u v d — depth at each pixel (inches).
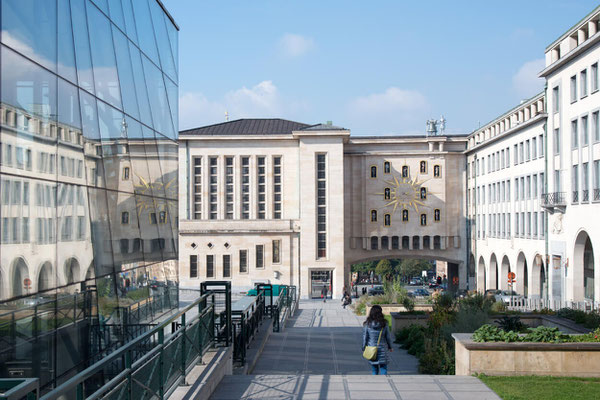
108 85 494.0
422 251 2815.0
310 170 2635.3
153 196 615.5
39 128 369.1
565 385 463.8
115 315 489.4
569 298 1679.4
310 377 494.3
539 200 1957.4
